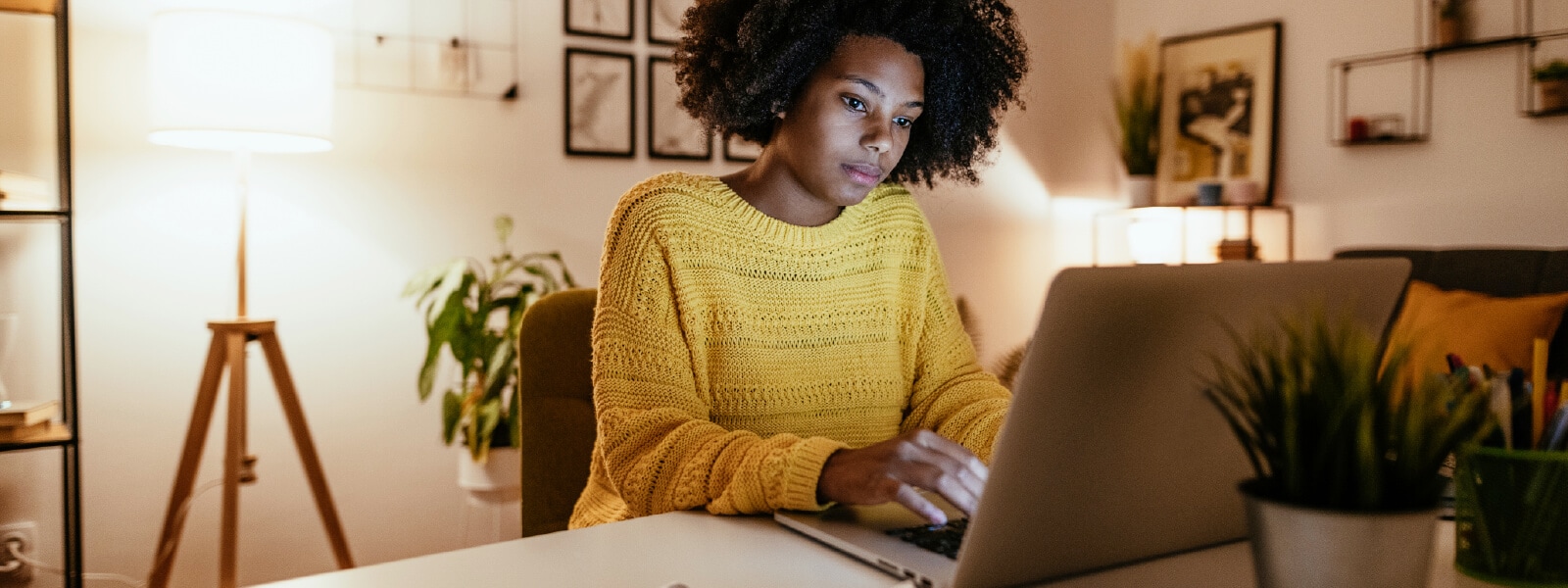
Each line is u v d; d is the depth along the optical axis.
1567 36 2.70
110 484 2.34
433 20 2.64
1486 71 2.87
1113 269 0.56
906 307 1.29
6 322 2.15
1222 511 0.71
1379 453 0.50
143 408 2.37
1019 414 0.55
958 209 3.69
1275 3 3.37
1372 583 0.49
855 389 1.21
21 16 2.21
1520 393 0.67
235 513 2.07
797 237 1.18
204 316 2.42
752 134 1.30
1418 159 3.03
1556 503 0.62
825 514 0.84
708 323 1.13
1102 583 0.65
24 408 1.96
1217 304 0.61
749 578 0.69
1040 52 3.86
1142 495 0.65
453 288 2.36
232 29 1.92
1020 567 0.61
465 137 2.70
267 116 1.94
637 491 0.94
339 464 2.60
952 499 0.79
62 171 1.98
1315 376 0.51
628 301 1.09
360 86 2.55
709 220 1.14
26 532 2.28
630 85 2.95
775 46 1.12
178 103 1.91
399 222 2.63
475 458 2.40
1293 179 3.34
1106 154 3.79
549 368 1.38
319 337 2.55
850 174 1.12
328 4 2.50
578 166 2.88
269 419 2.52
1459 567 0.67
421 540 2.73
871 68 1.09
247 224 2.45
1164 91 3.70
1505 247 2.67
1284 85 3.35
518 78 2.77
